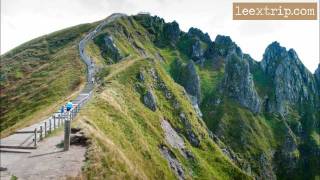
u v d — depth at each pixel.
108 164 30.67
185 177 70.31
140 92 85.81
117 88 77.38
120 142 46.44
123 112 60.44
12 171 27.61
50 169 27.86
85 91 77.69
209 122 195.75
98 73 98.31
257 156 186.75
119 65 103.56
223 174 93.94
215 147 104.00
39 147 33.94
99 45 152.62
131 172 33.19
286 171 199.75
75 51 137.62
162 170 55.19
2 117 91.81
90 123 41.62
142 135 62.12
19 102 98.88
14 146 34.09
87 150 31.59
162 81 100.88
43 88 98.62
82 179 26.62
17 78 139.00
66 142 32.38
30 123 49.59
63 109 48.25
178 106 99.12
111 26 180.75
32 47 170.88
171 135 84.25
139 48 186.75
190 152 86.00
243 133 193.75
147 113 79.50
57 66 123.12
